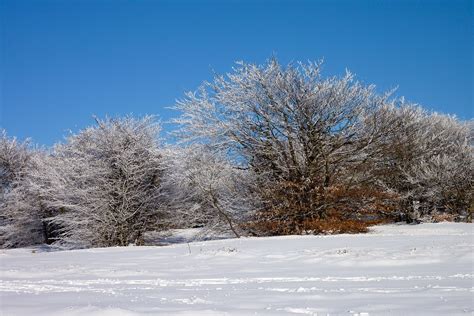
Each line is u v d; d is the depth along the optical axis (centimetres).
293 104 2841
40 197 3584
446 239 1545
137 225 3089
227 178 2883
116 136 3203
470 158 3453
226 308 626
